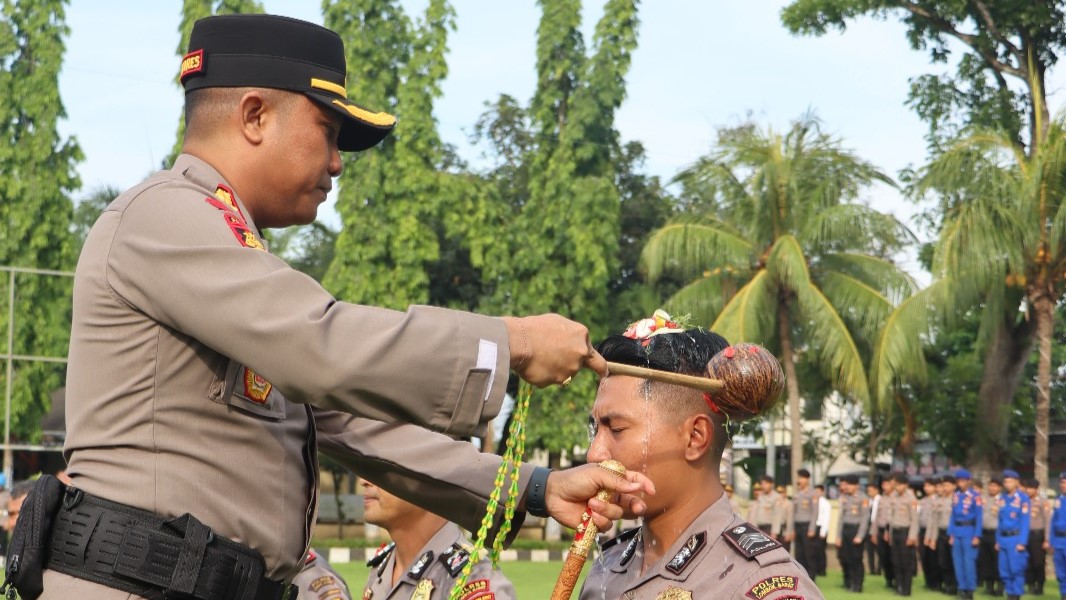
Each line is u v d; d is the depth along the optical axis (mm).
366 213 25812
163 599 2293
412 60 25938
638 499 2775
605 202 25984
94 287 2389
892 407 24281
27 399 26984
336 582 5012
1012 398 23594
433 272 27750
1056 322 26359
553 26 26594
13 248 27047
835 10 24828
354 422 2875
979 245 18938
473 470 2822
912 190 19906
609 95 26250
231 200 2496
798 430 22141
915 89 24859
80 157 27562
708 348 2904
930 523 19328
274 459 2475
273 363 2225
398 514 4309
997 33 23516
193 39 2617
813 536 21172
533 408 25750
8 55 27125
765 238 21969
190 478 2357
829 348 20828
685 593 2773
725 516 2877
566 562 2668
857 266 21922
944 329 20891
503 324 2338
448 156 28688
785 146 21984
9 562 2322
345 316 2244
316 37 2607
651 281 23438
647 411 2854
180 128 25438
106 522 2320
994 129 22188
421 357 2236
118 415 2367
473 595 4031
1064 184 19062
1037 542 18078
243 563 2367
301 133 2578
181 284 2283
